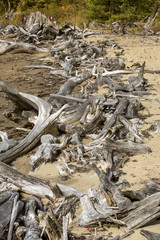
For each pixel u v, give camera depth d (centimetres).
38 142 680
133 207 390
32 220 384
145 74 1226
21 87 1134
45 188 455
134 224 386
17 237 363
